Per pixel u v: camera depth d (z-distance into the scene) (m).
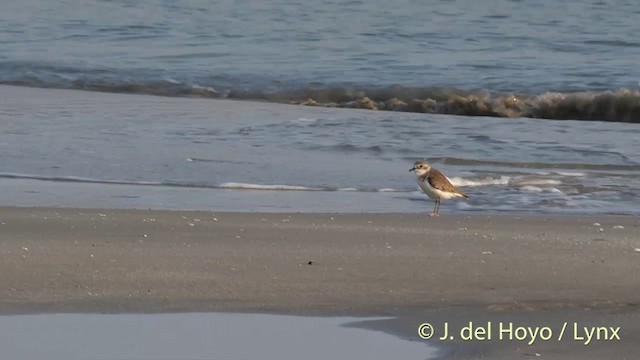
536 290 13.55
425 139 26.23
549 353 10.94
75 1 58.28
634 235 17.00
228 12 55.19
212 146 24.89
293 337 11.44
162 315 12.13
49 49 44.06
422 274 14.24
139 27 50.50
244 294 13.05
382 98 34.72
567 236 16.83
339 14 54.81
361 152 24.58
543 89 35.75
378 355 10.86
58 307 12.34
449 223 17.81
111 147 24.47
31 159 22.95
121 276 13.70
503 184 21.67
